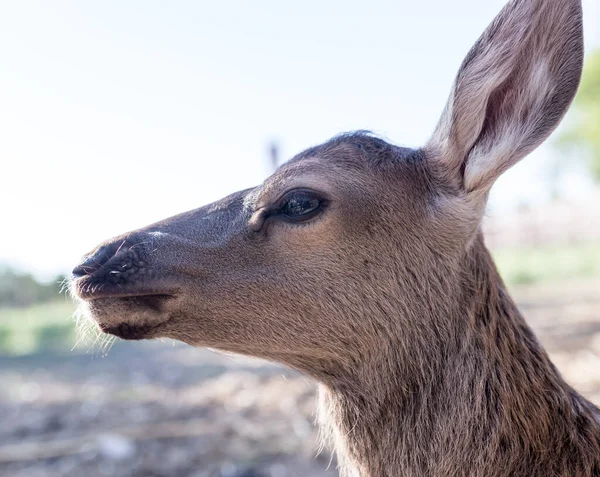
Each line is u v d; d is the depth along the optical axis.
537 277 6.53
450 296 0.96
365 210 0.96
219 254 0.98
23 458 1.71
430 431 0.95
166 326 0.99
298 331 0.98
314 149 1.01
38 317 5.19
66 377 3.20
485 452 0.93
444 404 0.95
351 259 0.96
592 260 6.60
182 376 2.95
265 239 0.98
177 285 0.98
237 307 0.98
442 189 0.97
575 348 2.53
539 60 0.94
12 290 5.82
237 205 1.01
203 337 1.00
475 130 0.96
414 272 0.96
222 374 2.86
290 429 1.81
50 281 5.91
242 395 2.29
